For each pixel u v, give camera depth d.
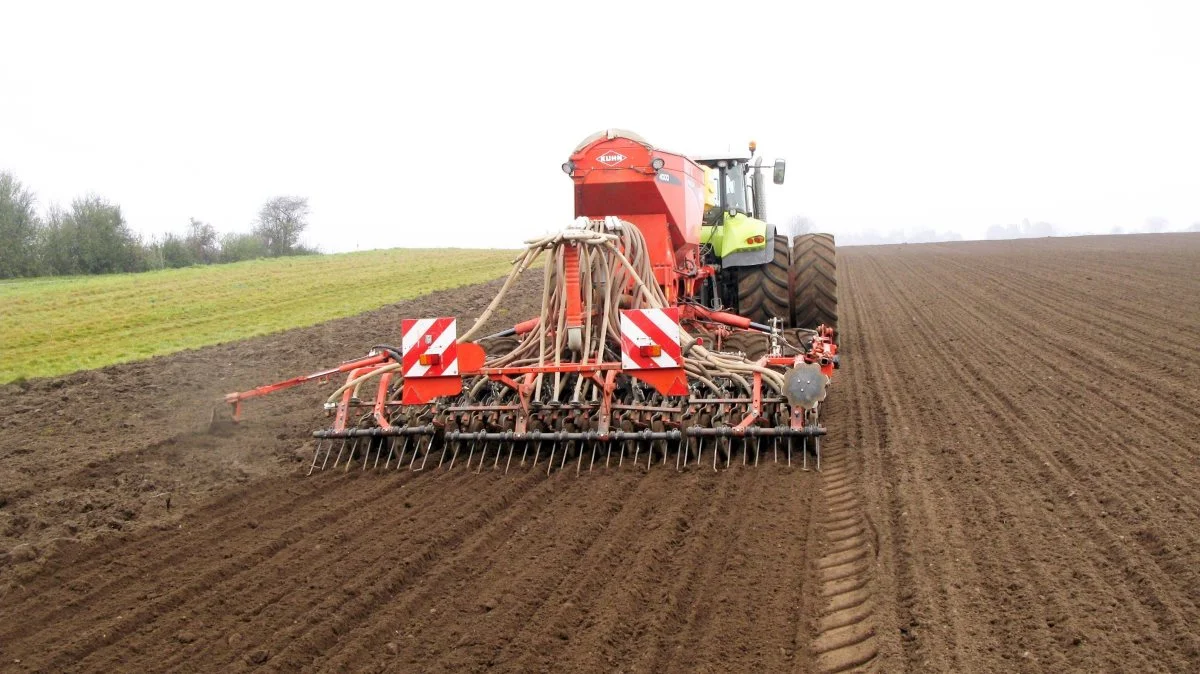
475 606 4.55
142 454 8.12
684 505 5.98
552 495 6.33
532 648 4.05
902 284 24.89
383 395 7.48
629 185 8.69
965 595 4.44
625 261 7.64
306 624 4.38
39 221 44.12
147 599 4.78
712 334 9.46
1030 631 4.04
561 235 7.35
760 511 5.88
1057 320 15.04
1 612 4.69
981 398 9.02
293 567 5.13
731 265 11.19
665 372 6.99
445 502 6.22
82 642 4.25
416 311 20.75
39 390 12.36
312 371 12.95
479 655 4.04
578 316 7.43
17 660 4.12
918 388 9.77
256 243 58.78
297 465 7.41
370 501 6.37
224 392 11.49
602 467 6.96
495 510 6.05
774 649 4.05
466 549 5.31
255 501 6.48
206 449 8.16
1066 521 5.38
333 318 20.94
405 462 7.32
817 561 5.04
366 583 4.84
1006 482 6.18
